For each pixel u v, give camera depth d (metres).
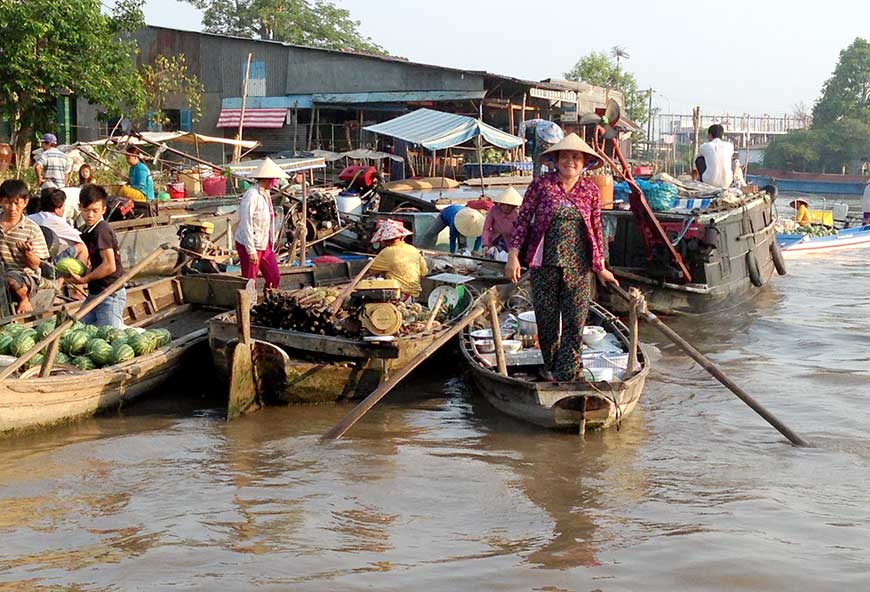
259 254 10.39
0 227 8.34
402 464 6.71
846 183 55.22
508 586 4.73
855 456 7.00
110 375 7.77
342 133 29.94
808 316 13.04
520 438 7.44
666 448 7.19
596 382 7.48
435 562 5.02
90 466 6.55
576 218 7.50
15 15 20.27
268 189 10.43
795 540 5.35
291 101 29.50
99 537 5.29
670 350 10.90
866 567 4.96
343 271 11.79
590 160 7.71
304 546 5.20
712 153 14.54
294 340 8.39
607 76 54.31
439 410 8.31
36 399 7.17
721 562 5.02
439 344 7.60
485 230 12.09
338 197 16.42
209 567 4.91
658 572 4.90
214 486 6.16
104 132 28.20
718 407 8.41
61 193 9.36
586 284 7.61
